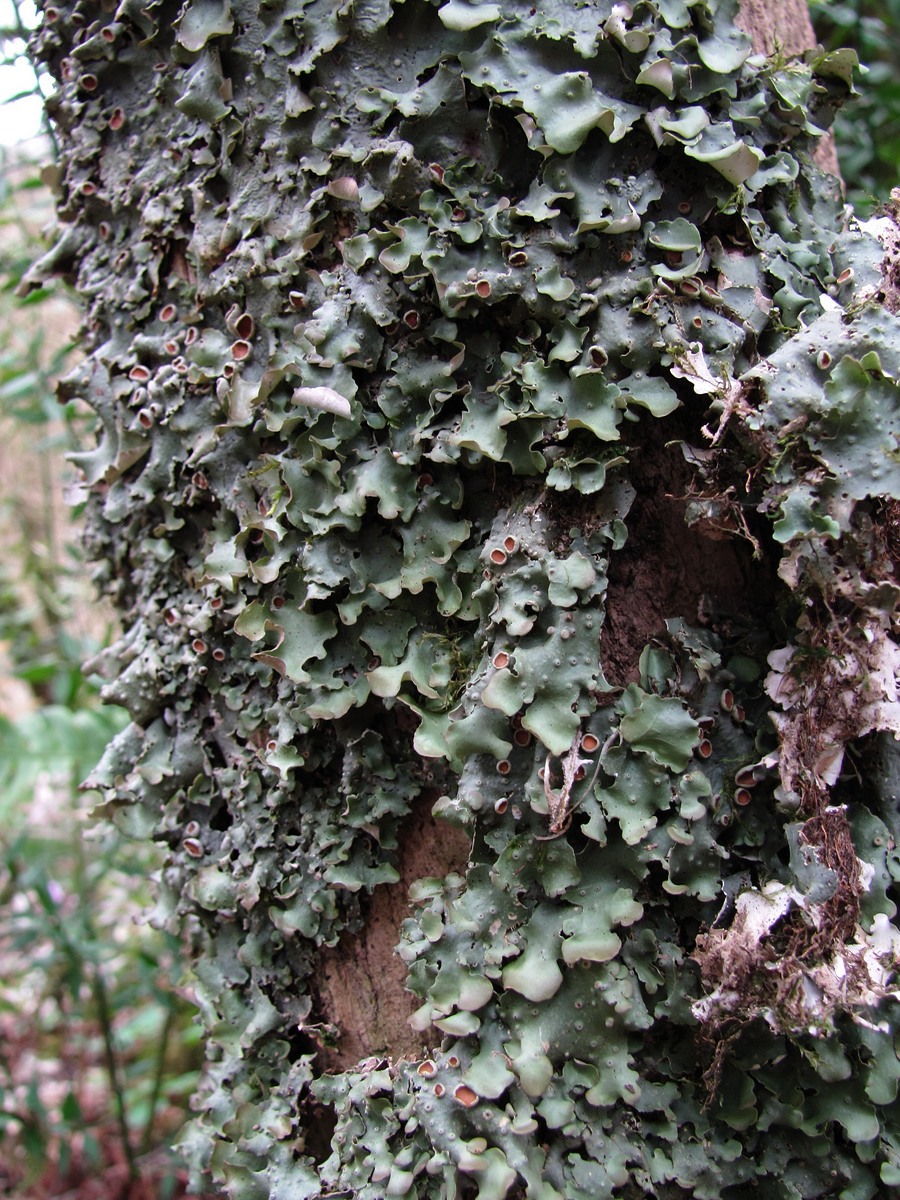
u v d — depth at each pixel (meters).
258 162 0.26
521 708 0.23
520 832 0.24
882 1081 0.23
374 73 0.25
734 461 0.24
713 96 0.25
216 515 0.28
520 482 0.25
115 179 0.29
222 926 0.28
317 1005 0.27
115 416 0.29
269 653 0.25
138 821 0.29
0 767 0.46
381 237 0.25
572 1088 0.23
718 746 0.24
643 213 0.24
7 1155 0.55
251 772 0.27
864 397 0.23
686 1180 0.23
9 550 0.63
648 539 0.25
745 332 0.24
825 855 0.23
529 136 0.24
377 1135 0.25
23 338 0.56
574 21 0.24
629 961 0.24
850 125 0.44
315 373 0.25
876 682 0.24
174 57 0.27
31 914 0.47
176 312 0.28
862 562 0.23
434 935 0.24
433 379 0.25
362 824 0.26
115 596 0.31
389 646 0.25
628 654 0.25
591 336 0.24
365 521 0.25
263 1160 0.26
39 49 0.30
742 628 0.25
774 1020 0.23
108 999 0.55
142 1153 0.51
